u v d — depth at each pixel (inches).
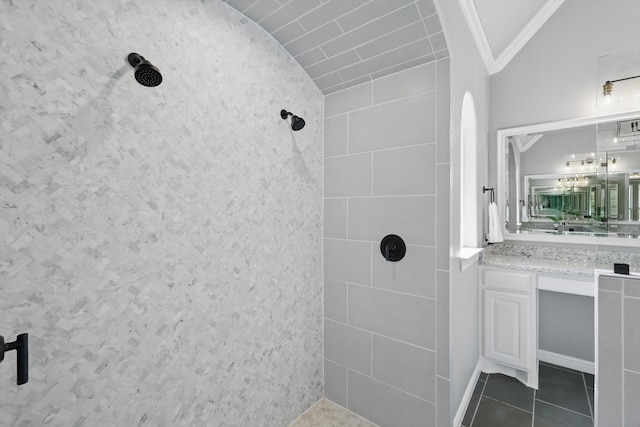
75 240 30.9
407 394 55.7
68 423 30.8
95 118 32.2
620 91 50.0
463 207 83.2
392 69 56.1
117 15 33.8
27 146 27.7
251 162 50.5
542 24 89.9
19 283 27.4
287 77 57.9
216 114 44.8
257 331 52.2
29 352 28.2
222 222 46.0
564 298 86.0
